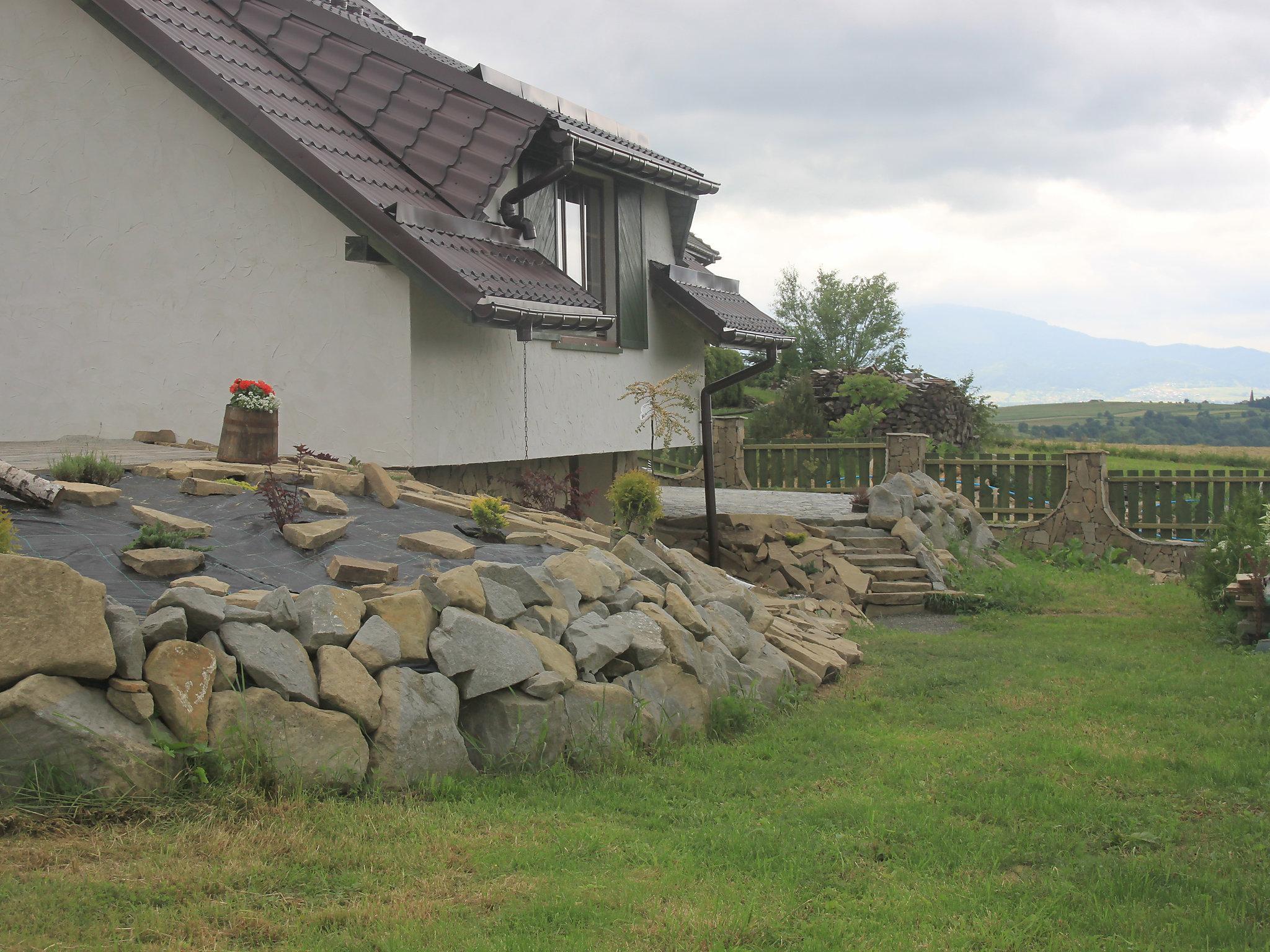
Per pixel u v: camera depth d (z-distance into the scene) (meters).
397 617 6.27
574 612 7.66
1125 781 6.89
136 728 5.04
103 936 3.90
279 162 11.18
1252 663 11.12
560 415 14.22
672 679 7.86
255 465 9.88
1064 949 4.43
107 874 4.35
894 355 63.09
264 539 7.82
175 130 11.95
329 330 11.53
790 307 64.38
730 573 16.92
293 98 12.56
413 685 6.03
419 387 11.42
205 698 5.23
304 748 5.43
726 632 9.20
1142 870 5.27
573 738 6.79
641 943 4.25
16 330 12.41
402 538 8.22
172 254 12.04
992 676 10.45
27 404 12.41
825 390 37.62
